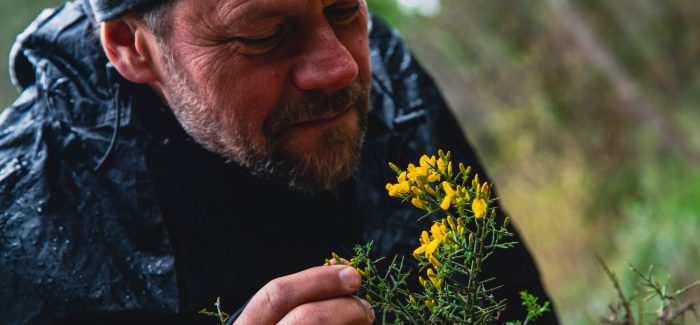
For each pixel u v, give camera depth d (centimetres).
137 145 169
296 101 149
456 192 114
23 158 171
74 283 162
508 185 717
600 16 672
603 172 651
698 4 645
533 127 712
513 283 191
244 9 142
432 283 122
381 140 189
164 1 152
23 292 161
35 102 180
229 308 167
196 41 150
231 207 168
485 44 737
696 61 649
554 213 650
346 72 145
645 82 659
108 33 165
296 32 146
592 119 675
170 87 161
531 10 709
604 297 452
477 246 121
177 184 168
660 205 548
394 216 180
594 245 607
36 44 185
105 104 174
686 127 620
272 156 153
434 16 731
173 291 163
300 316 117
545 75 705
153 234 166
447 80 769
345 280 120
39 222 165
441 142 200
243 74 148
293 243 172
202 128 159
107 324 162
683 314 150
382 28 212
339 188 176
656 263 484
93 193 168
